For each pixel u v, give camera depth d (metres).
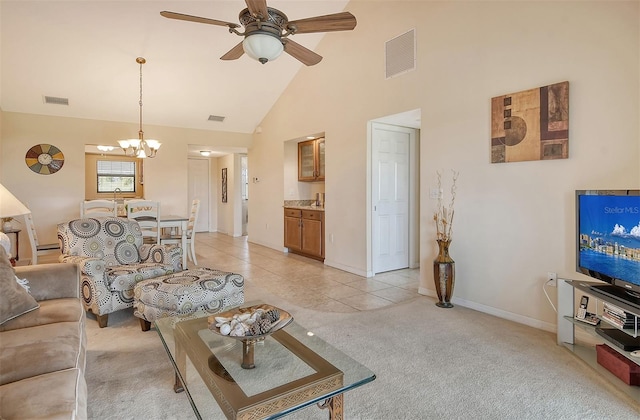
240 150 7.81
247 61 5.17
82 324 1.85
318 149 5.81
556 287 2.65
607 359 2.07
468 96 3.21
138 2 3.87
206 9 4.04
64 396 1.15
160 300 2.55
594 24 2.44
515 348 2.42
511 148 2.90
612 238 2.07
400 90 3.89
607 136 2.39
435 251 3.58
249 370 1.52
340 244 4.89
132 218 4.50
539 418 1.68
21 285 1.94
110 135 5.96
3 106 5.14
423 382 1.99
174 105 5.89
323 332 2.69
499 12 2.97
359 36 4.43
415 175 4.97
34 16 3.87
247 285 4.07
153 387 1.94
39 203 5.47
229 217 8.84
